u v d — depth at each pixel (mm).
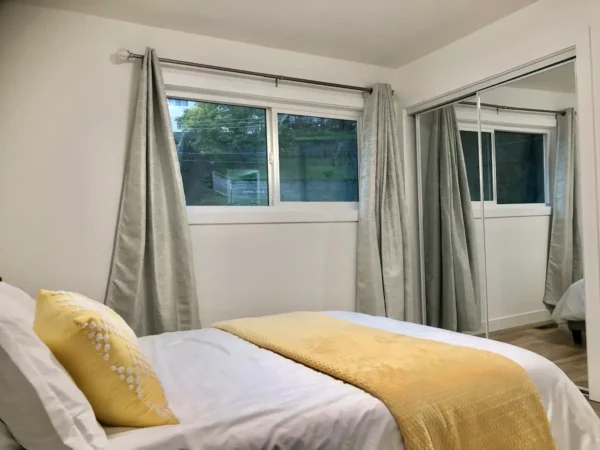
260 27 2900
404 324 2295
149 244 2734
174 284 2773
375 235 3400
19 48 2541
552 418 1575
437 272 3641
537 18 2682
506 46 2859
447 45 3254
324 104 3430
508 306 3152
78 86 2662
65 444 1047
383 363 1582
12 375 1041
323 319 2428
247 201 3266
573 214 2736
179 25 2854
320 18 2799
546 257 2877
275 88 3236
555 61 2631
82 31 2678
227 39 3064
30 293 2541
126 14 2701
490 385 1479
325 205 3512
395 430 1303
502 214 3160
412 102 3562
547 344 2867
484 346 1836
